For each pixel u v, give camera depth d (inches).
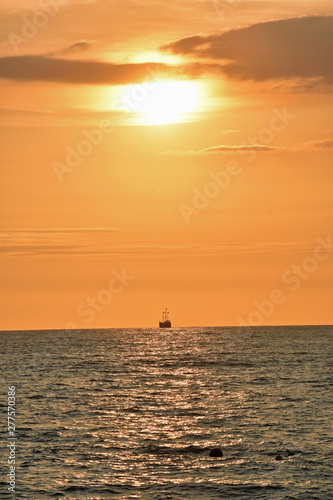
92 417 4047.7
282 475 2770.7
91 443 3324.3
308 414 4092.0
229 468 2876.5
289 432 3550.7
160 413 4195.4
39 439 3412.9
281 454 3093.0
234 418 3981.3
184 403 4618.6
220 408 4370.1
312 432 3545.8
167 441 3366.1
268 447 3218.5
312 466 2893.7
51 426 3754.9
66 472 2824.8
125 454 3105.3
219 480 2714.1
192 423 3833.7
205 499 2497.5
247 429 3641.7
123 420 3939.5
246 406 4441.4
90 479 2728.8
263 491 2581.2
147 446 3260.3
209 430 3622.0
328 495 2534.5
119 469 2866.6
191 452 3142.2
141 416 4079.7
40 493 2559.1
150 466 2913.4
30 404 4594.0
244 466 2903.5
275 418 3964.1
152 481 2706.7
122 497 2524.6
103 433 3558.1
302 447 3213.6
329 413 4121.6
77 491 2586.1
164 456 3075.8
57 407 4453.7
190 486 2642.7
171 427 3720.5
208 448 3211.1
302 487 2623.0
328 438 3398.1
